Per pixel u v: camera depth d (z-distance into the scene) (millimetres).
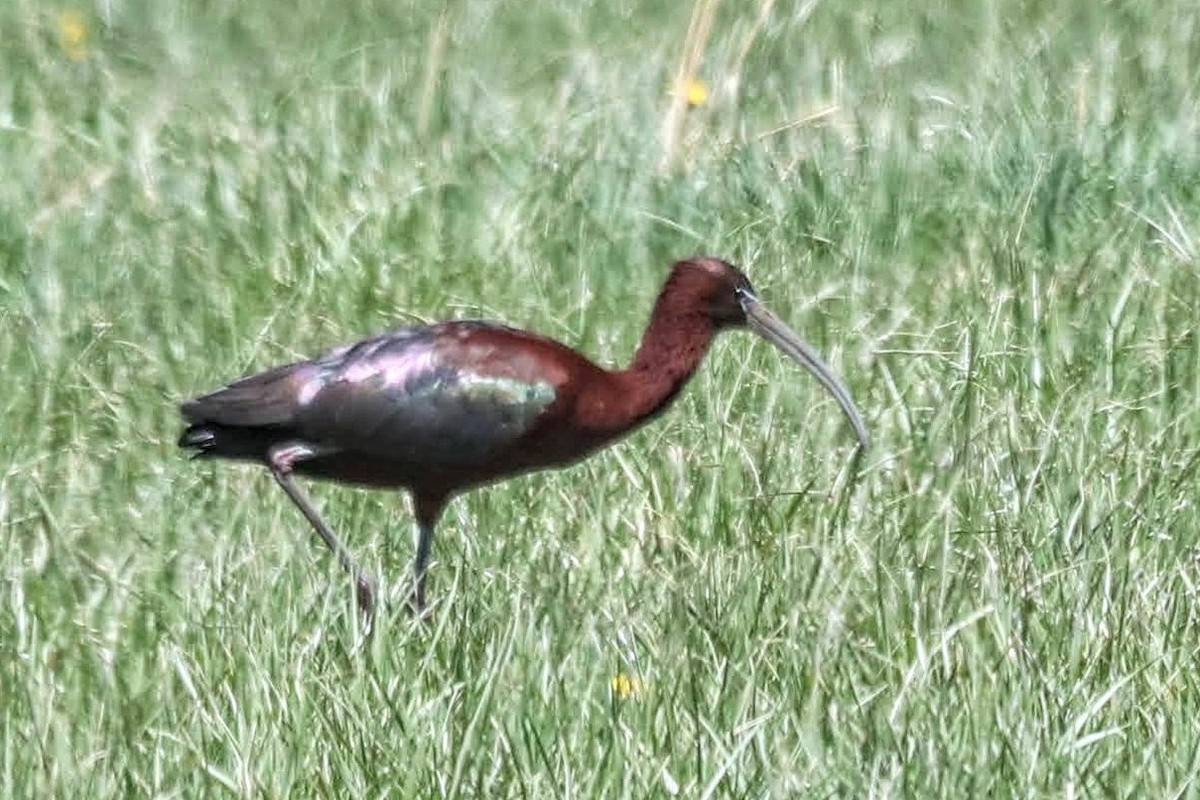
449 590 13922
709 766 11844
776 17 25297
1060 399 16188
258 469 16016
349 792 11664
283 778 11758
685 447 15977
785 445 15977
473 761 11914
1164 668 12898
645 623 13375
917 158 21125
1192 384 16750
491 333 14719
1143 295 18203
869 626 13594
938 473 15375
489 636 13312
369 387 14430
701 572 14055
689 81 21844
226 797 11844
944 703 12305
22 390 17031
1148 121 21453
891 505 14969
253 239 19703
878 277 19281
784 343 15273
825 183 20609
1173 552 14227
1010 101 22203
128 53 24953
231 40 25562
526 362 14617
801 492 14836
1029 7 25938
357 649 13000
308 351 17906
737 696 12539
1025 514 14656
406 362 14492
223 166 21156
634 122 22188
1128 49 24062
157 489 15773
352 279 18891
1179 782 11797
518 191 20625
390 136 21938
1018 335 17484
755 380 16969
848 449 15977
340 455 14570
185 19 26312
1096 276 18703
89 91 23094
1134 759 11977
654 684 12570
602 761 11781
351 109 22859
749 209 20547
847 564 14172
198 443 14719
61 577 14516
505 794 11664
